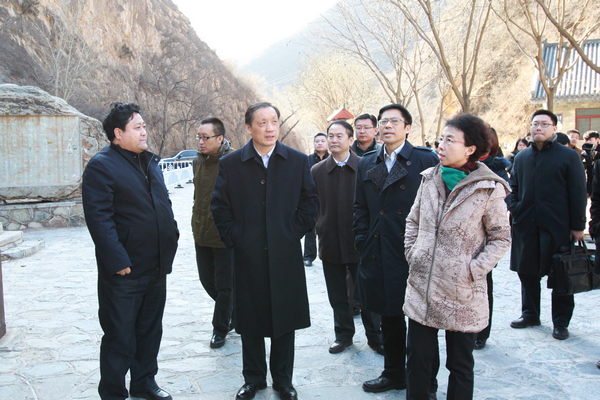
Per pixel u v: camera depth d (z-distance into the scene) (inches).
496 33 967.0
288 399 116.5
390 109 124.4
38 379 128.6
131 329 111.7
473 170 101.2
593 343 150.6
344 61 1087.0
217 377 131.6
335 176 153.9
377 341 147.2
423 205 104.4
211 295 163.3
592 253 152.0
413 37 650.2
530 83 1061.8
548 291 211.2
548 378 127.4
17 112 377.1
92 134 398.3
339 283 152.7
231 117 1897.1
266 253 117.2
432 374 116.0
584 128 909.2
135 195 112.1
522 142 331.6
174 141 1577.3
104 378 109.2
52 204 386.6
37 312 182.9
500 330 163.6
